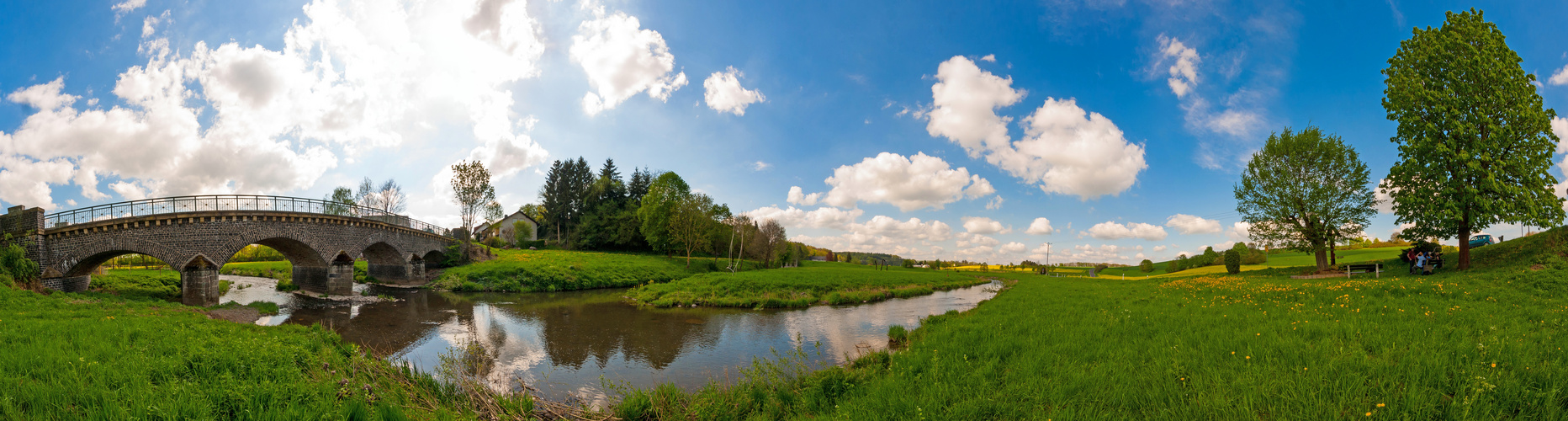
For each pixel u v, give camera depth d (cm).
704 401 891
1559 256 1908
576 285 4309
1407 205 2377
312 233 3462
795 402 862
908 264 9394
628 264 5853
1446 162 2259
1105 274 7056
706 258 7675
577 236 8088
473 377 1170
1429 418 490
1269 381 627
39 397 610
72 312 1588
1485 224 2186
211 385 701
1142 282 3691
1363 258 5156
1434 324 989
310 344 1248
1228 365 737
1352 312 1220
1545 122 2178
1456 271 2250
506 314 2572
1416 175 2359
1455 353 707
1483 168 2180
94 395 620
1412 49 2425
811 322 2219
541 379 1290
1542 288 1557
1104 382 700
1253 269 4075
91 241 2595
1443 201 2228
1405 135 2405
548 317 2438
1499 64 2197
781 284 3456
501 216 7850
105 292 2747
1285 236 3173
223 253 2911
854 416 671
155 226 2703
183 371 775
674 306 2894
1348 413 520
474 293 3847
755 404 880
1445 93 2272
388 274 4722
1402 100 2383
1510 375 585
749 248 7156
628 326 2150
